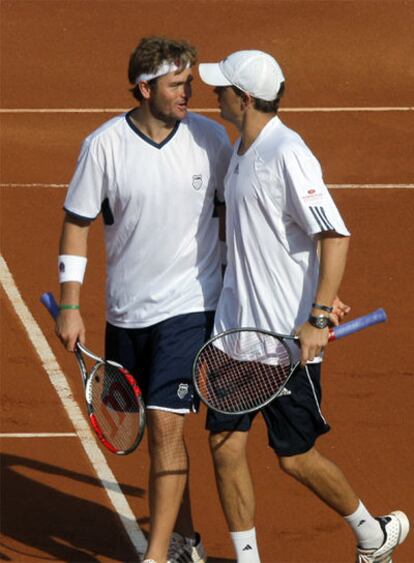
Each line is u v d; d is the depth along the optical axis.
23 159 50.78
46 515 26.03
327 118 54.94
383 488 26.75
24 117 55.72
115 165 22.31
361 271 39.72
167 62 21.70
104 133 22.41
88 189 22.53
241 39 63.81
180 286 22.86
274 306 21.52
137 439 21.67
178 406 22.55
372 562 23.34
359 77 59.44
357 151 51.25
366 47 62.34
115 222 22.81
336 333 21.48
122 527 25.61
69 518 25.94
